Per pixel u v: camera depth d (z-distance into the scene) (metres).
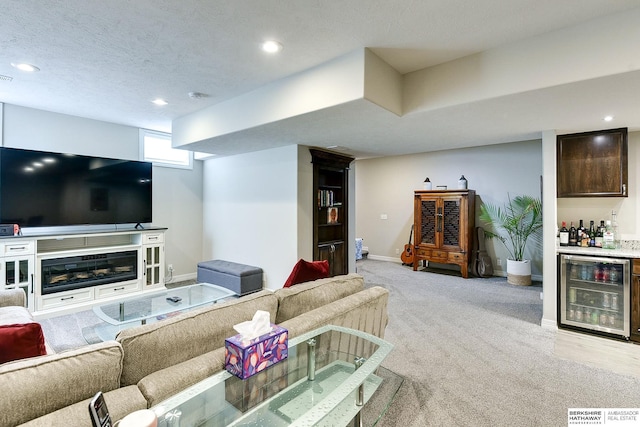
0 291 2.55
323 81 2.65
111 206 4.29
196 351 1.35
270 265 4.73
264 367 1.35
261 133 3.64
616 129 3.22
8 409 0.90
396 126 3.28
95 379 1.06
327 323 1.84
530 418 1.89
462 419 1.88
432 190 6.01
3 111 3.73
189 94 3.43
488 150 5.96
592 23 2.01
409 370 2.45
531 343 2.94
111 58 2.59
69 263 3.84
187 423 1.14
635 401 2.05
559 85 2.13
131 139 4.84
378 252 7.53
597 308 3.17
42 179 3.73
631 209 3.40
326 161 4.88
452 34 2.19
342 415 1.35
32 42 2.34
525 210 5.20
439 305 4.05
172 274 5.35
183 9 1.93
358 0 1.83
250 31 2.18
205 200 5.80
